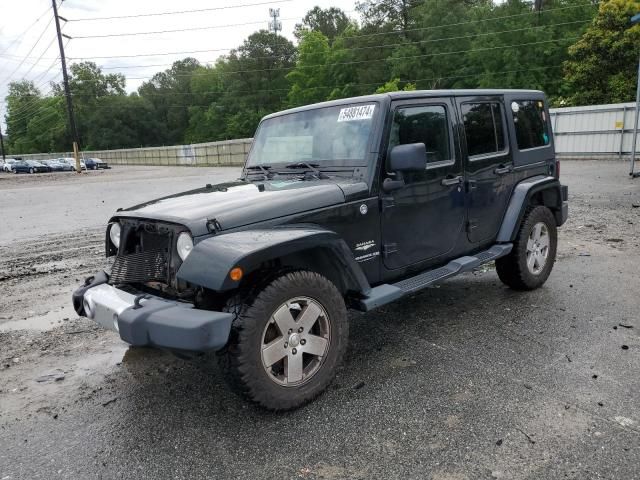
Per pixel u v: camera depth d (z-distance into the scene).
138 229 3.30
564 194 5.54
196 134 93.25
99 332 4.66
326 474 2.48
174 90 101.88
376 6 60.00
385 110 3.62
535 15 46.06
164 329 2.65
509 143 4.84
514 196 4.85
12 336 4.62
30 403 3.38
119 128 94.38
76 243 8.76
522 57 45.72
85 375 3.77
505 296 5.08
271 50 80.69
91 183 23.70
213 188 3.89
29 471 2.62
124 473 2.57
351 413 3.03
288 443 2.75
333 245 3.13
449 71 51.59
